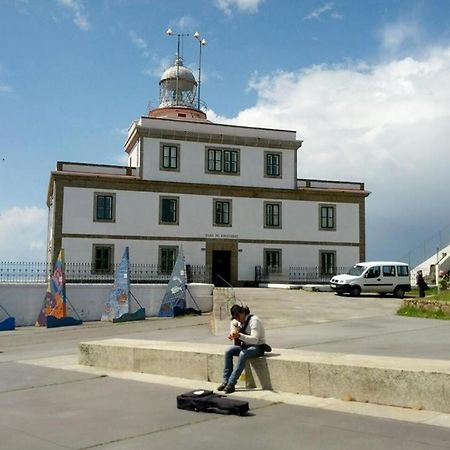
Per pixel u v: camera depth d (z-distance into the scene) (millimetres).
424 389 8125
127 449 6551
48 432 7277
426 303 22297
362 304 27328
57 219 40375
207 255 43562
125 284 26625
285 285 41438
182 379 10766
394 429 7172
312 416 7891
